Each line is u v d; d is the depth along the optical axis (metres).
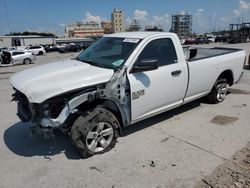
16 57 21.00
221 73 5.77
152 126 4.75
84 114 3.56
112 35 4.89
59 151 3.92
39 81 3.45
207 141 4.09
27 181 3.20
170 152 3.77
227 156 3.61
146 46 4.11
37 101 3.22
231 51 6.24
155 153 3.76
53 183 3.15
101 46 4.59
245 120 4.95
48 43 68.25
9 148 4.09
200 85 5.21
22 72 4.10
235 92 7.13
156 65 3.78
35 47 38.53
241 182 3.01
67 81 3.40
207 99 5.99
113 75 3.70
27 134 4.63
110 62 4.01
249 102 6.14
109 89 3.68
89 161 3.60
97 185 3.08
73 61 4.47
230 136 4.26
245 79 9.08
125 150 3.87
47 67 4.11
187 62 4.79
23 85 3.45
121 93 3.81
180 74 4.60
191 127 4.67
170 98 4.57
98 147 3.76
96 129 3.65
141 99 4.04
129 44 4.16
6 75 13.46
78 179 3.21
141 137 4.29
